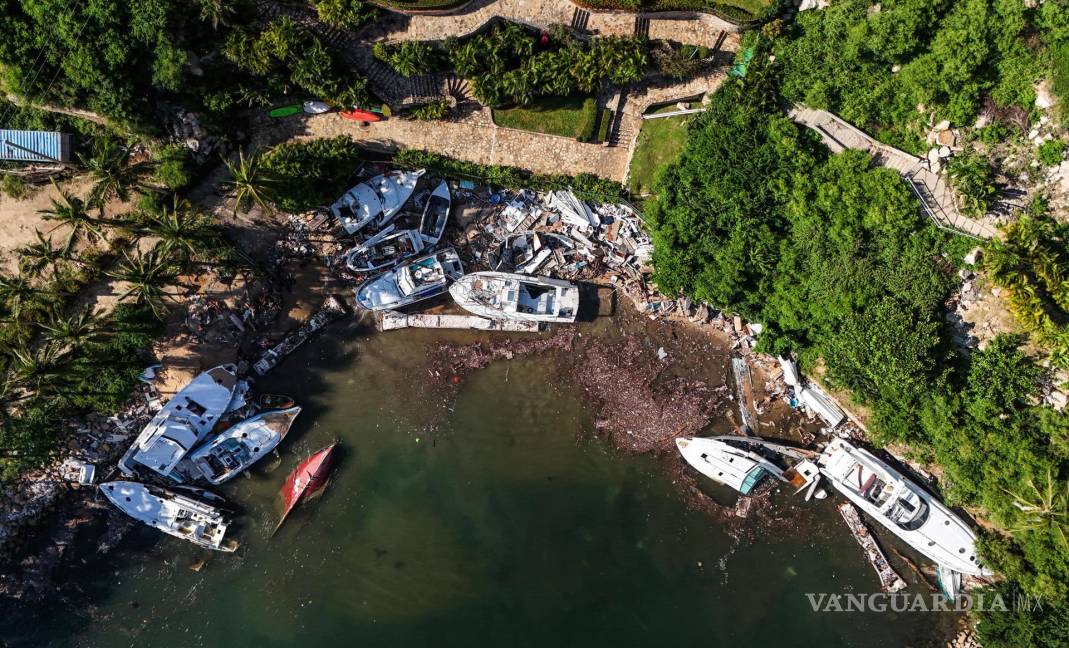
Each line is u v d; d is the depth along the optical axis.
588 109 45.75
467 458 48.59
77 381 44.34
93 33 39.19
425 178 47.44
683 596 47.84
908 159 44.12
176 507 46.47
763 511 47.94
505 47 43.25
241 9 41.50
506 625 47.56
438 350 48.56
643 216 47.59
